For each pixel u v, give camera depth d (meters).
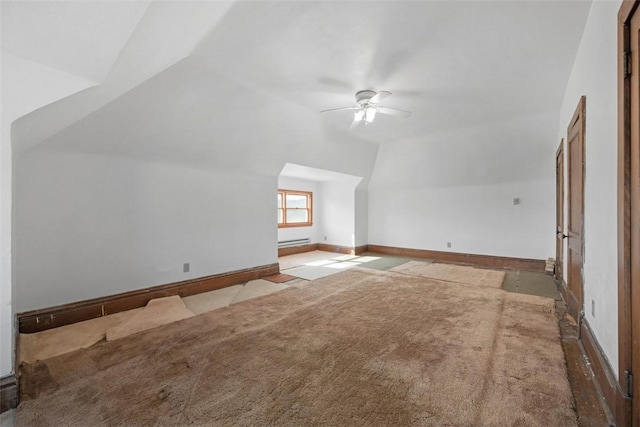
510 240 5.16
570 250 2.86
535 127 4.07
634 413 1.22
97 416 1.43
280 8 1.81
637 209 1.19
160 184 3.27
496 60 2.50
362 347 2.13
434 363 1.89
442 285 3.90
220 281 3.86
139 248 3.12
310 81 2.87
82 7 1.28
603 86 1.66
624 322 1.27
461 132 4.60
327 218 7.23
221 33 2.06
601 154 1.70
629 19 1.24
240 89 2.94
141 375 1.78
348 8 1.84
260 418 1.40
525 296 3.37
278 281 4.18
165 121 2.82
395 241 6.66
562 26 2.05
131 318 2.72
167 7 1.46
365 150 5.46
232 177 4.02
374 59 2.47
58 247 2.59
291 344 2.18
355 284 3.98
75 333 2.41
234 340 2.26
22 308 2.42
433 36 2.16
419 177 5.89
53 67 1.59
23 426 1.37
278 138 3.92
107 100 2.21
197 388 1.64
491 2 1.81
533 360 1.92
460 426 1.33
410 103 3.47
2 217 1.48
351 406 1.48
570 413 1.41
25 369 1.86
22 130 1.78
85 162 2.73
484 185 5.40
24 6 1.23
